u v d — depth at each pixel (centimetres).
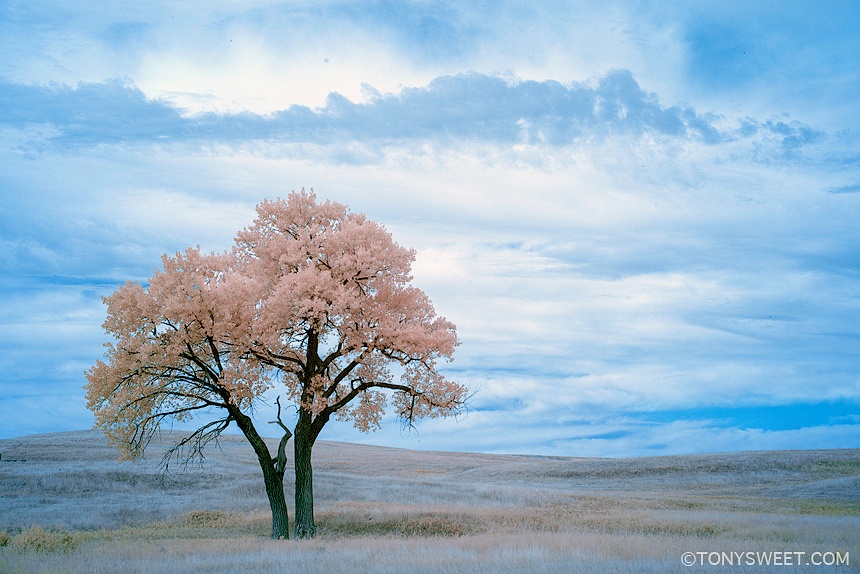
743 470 6269
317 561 1655
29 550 2067
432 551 1792
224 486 4506
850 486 4934
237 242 2919
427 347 2605
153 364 2472
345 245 2741
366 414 2862
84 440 7362
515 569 1455
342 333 2667
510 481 6294
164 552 2023
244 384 2502
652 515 3262
